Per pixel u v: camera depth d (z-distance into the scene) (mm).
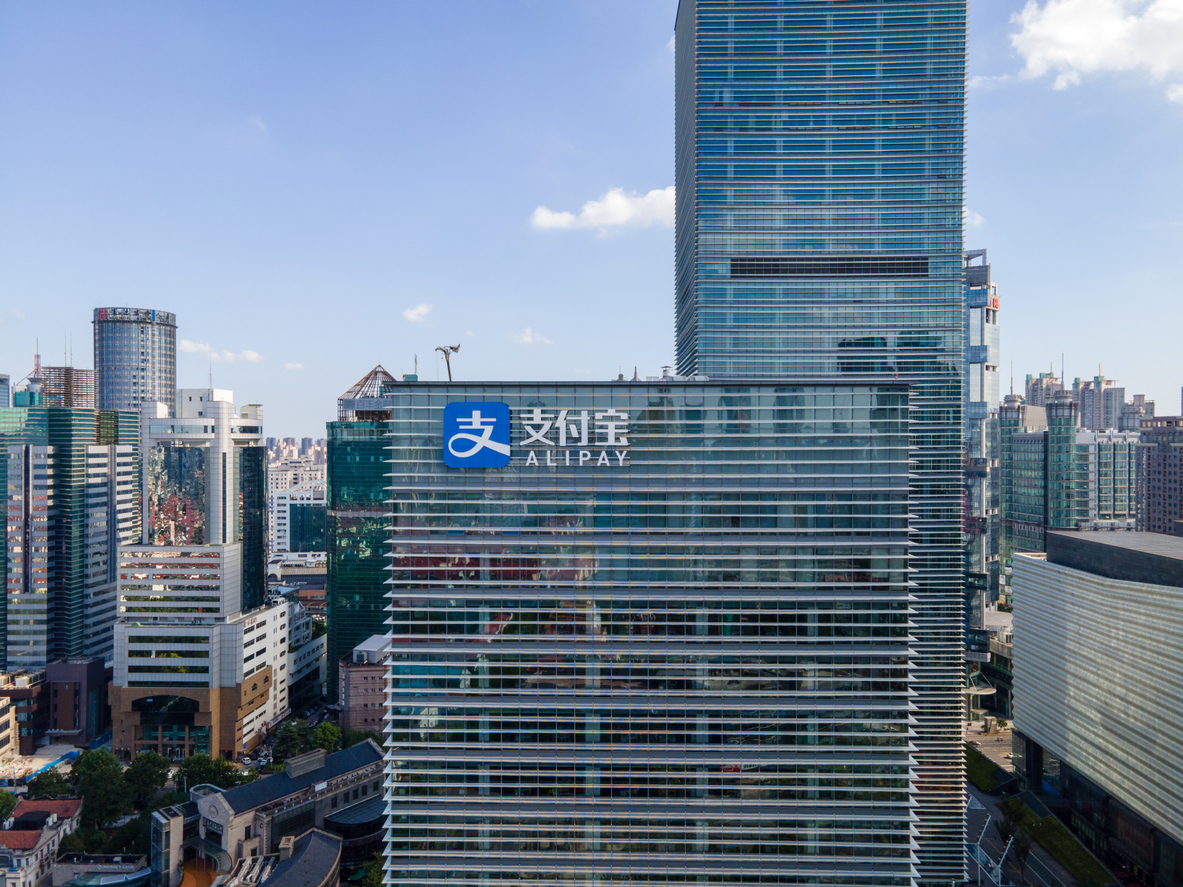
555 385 118938
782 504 118688
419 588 119438
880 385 118625
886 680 117438
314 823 176750
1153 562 172125
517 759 116688
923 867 192375
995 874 189125
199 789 177375
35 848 168750
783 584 118500
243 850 162750
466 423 118688
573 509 119125
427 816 117125
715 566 118500
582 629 118688
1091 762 189625
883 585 118250
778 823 116000
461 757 117500
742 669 117812
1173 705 159125
